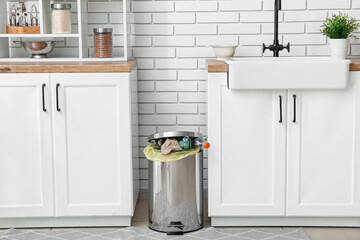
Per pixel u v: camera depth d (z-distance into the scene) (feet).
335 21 10.14
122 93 9.07
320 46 10.92
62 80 9.00
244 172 9.25
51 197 9.29
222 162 9.23
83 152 9.21
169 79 11.12
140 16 10.97
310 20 10.86
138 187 11.18
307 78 8.77
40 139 9.14
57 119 9.10
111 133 9.18
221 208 9.34
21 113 9.08
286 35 10.92
